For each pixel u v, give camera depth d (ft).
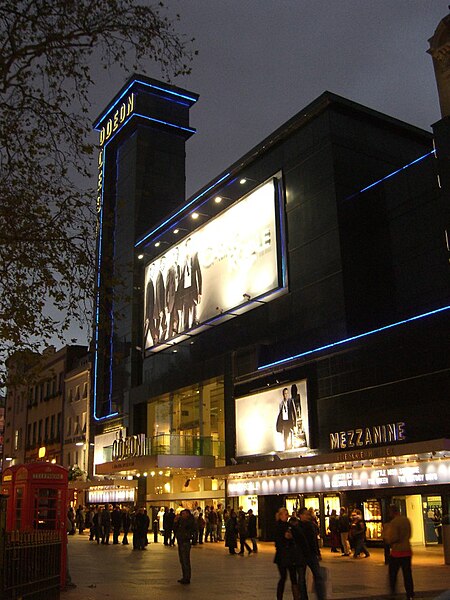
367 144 108.99
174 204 171.73
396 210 102.37
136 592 45.11
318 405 97.04
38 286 43.06
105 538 105.40
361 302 98.94
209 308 126.11
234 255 121.80
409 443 76.38
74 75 41.81
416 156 114.73
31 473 50.93
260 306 115.44
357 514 72.33
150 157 173.17
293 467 89.56
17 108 41.34
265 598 42.11
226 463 113.80
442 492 73.82
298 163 111.65
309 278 104.73
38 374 45.98
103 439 162.71
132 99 176.14
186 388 131.95
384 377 87.71
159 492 139.95
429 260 95.25
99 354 171.01
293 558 37.17
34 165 42.68
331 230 101.86
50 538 39.04
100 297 45.24
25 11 38.93
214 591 45.68
